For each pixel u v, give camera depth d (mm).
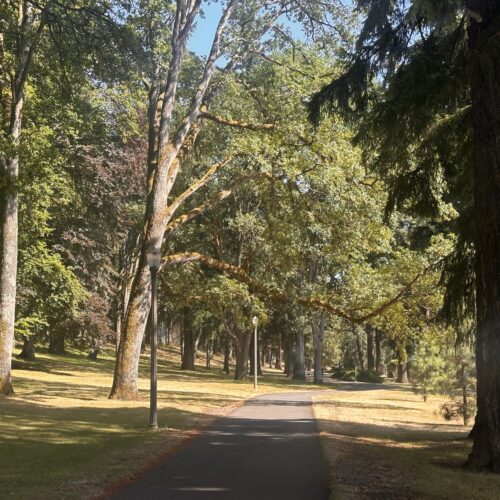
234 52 25031
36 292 32125
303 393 32406
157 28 22406
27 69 21141
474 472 9547
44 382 30219
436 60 10109
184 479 8625
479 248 9867
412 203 12062
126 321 22484
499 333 9438
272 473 9117
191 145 24078
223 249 40781
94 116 27328
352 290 24859
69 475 8555
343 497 7465
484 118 9469
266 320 33719
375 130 10945
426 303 22812
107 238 37438
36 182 25016
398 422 18438
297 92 22203
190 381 39406
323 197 23234
